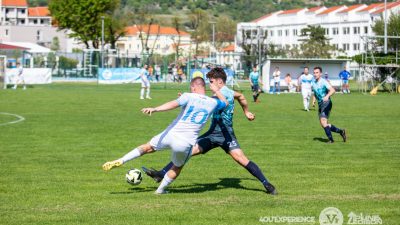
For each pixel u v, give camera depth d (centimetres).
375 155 2236
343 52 15512
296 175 1822
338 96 6612
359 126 3288
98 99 5488
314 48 13275
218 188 1630
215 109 1498
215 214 1336
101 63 10656
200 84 1509
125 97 5847
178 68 10031
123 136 2770
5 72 7469
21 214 1331
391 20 10106
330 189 1611
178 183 1695
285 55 13175
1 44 10925
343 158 2161
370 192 1570
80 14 13950
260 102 5431
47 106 4572
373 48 8875
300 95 6800
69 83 9444
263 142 2595
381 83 7662
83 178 1761
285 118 3750
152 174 1599
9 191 1573
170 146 1486
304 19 19800
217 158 2130
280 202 1453
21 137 2711
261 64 9088
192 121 1474
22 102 5006
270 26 19850
